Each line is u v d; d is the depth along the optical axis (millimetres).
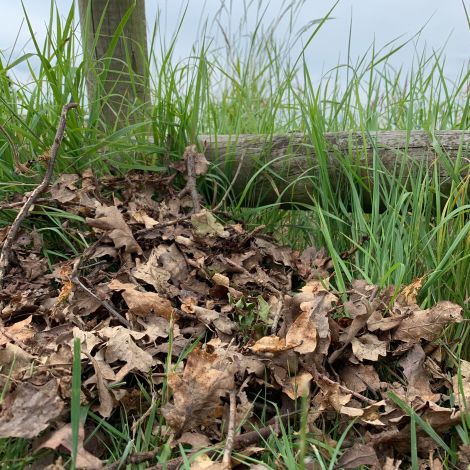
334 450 526
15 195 828
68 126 836
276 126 1180
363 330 641
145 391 560
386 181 847
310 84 866
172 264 727
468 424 552
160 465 491
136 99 882
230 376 544
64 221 819
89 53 881
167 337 619
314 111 840
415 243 742
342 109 1028
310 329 592
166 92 896
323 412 581
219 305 685
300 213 944
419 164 827
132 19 930
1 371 543
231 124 1127
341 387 581
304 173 865
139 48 938
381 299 680
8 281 723
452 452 545
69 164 841
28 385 493
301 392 575
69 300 656
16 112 858
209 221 771
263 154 882
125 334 583
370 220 881
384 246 750
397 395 592
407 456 559
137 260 729
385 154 848
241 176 896
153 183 849
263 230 914
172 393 554
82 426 490
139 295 649
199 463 494
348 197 866
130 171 878
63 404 493
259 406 580
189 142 895
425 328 640
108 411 529
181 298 689
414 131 857
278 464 512
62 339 581
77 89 860
